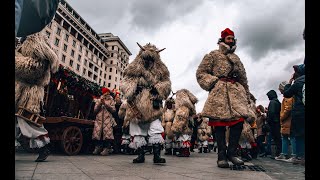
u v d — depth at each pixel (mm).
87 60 81812
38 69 4023
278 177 3238
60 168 3562
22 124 4070
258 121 9656
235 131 4484
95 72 88875
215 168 4262
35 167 3562
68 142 6574
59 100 7781
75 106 8375
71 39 71750
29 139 4277
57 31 65250
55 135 6648
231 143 4508
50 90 7293
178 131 8047
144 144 4902
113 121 7723
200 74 4730
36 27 2340
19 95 4035
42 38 4113
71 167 3752
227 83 4590
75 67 74375
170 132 8750
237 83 4664
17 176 2691
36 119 4164
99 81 91875
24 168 3396
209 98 4570
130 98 4871
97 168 3736
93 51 86562
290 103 6535
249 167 4422
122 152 8898
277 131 8062
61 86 7598
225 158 4434
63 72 7500
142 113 4777
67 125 6676
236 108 4414
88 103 9016
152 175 3150
